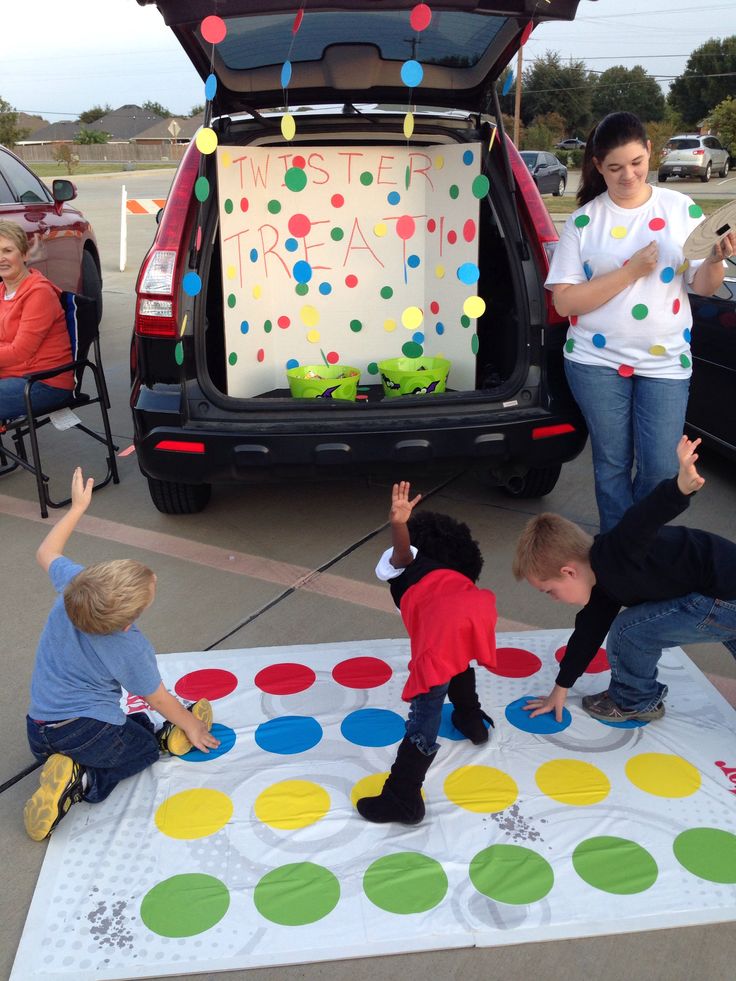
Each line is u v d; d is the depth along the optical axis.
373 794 2.29
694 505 4.02
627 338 2.90
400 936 1.87
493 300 3.89
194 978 1.79
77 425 4.21
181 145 69.25
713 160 29.95
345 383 3.74
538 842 2.13
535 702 2.62
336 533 3.79
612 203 2.86
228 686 2.73
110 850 2.10
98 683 2.18
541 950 1.85
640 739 2.51
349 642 2.97
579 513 3.96
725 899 1.96
